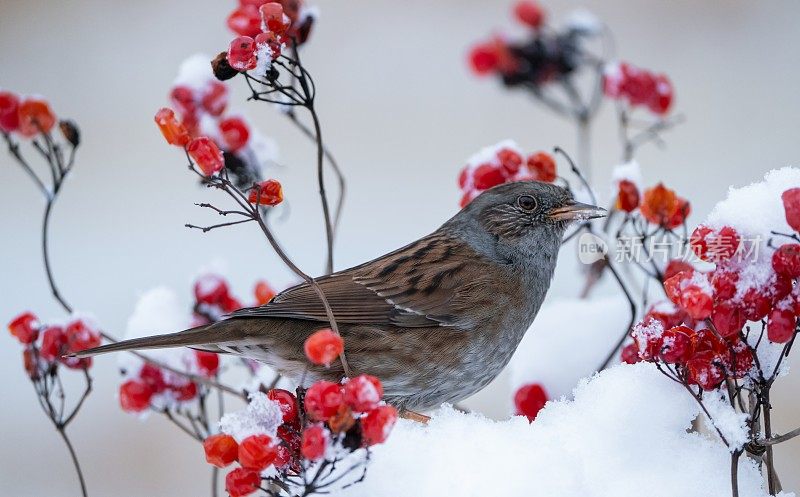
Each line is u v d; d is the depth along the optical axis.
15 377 14.57
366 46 22.02
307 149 19.23
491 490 6.38
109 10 22.42
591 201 9.70
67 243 17.20
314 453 5.75
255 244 16.88
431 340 9.38
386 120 19.97
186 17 22.45
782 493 6.21
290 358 9.00
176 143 6.88
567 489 6.39
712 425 6.13
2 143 18.73
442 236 10.14
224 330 8.73
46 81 20.33
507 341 9.74
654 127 11.27
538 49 12.42
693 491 6.41
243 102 20.03
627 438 6.70
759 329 6.69
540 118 19.95
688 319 6.91
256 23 8.00
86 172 18.73
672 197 7.91
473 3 23.00
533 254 9.85
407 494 6.41
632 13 21.89
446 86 20.94
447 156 19.08
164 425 13.70
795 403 12.30
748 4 21.72
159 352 8.65
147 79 20.61
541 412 6.96
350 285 9.32
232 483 6.02
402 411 9.50
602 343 9.31
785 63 20.84
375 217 17.48
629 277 9.61
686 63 20.89
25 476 13.18
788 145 18.62
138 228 17.42
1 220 17.72
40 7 22.34
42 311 15.61
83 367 8.21
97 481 13.16
